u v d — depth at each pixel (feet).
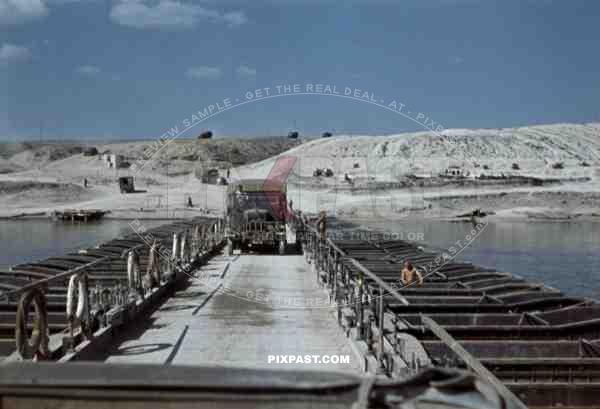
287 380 12.91
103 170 314.55
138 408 14.12
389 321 45.78
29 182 272.31
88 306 40.09
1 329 41.93
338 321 48.96
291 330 48.32
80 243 168.86
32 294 32.19
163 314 53.67
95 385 13.02
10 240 175.94
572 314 53.67
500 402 12.33
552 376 37.32
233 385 12.83
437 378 12.85
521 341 42.16
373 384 12.69
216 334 46.98
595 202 261.24
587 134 397.80
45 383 13.04
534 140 364.17
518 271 133.08
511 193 263.49
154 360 40.19
